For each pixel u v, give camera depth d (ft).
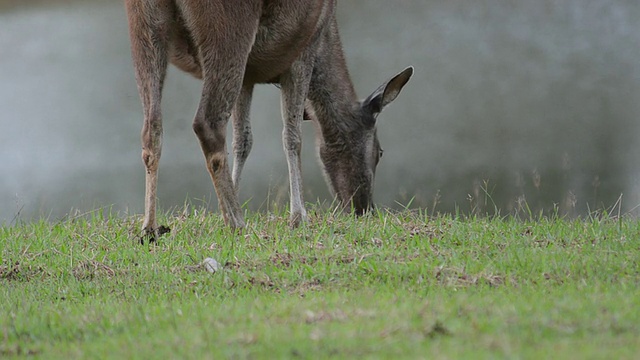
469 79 115.24
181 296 36.86
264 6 47.09
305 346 27.22
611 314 29.32
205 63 45.29
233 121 53.31
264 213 57.06
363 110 58.95
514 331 27.76
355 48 121.60
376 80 116.16
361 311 30.55
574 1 129.90
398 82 59.26
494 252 41.63
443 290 34.60
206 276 39.37
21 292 38.50
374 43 122.72
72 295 38.27
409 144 99.86
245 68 48.03
